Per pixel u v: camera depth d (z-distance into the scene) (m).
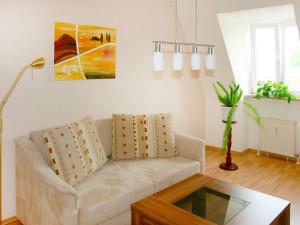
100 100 3.22
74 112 2.98
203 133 4.86
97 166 2.64
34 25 2.56
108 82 3.28
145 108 3.78
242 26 4.28
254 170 3.84
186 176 2.81
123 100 3.48
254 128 4.58
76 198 1.93
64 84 2.86
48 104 2.75
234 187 2.23
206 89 4.66
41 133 2.49
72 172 2.32
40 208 2.14
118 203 2.18
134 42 3.50
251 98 4.48
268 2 3.25
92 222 2.02
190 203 2.01
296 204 2.91
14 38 2.45
